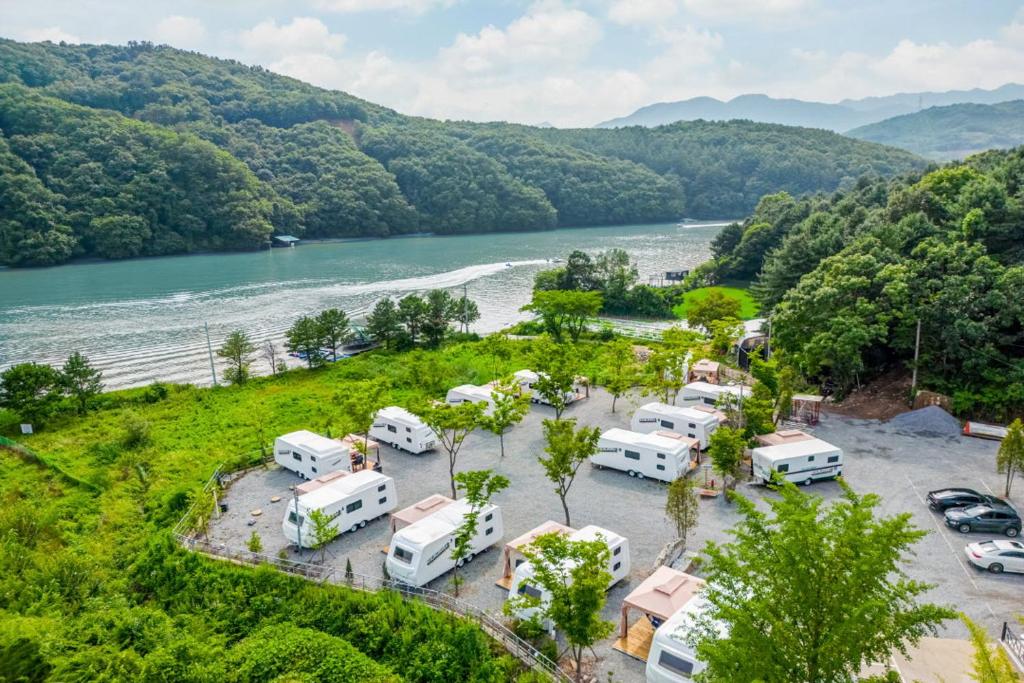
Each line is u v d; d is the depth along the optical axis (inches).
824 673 677.9
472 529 1323.8
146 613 1312.7
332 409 2529.5
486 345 3432.6
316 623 1272.1
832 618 680.4
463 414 1802.4
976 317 2225.6
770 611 717.3
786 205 5797.2
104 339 3905.0
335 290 5565.9
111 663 1127.6
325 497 1563.7
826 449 1788.9
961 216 2662.4
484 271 6702.8
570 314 3639.3
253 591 1368.1
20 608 1360.7
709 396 2257.6
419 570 1327.5
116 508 1781.5
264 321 4372.5
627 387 2496.3
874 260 2458.2
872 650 698.2
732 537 1508.4
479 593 1331.2
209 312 4667.8
